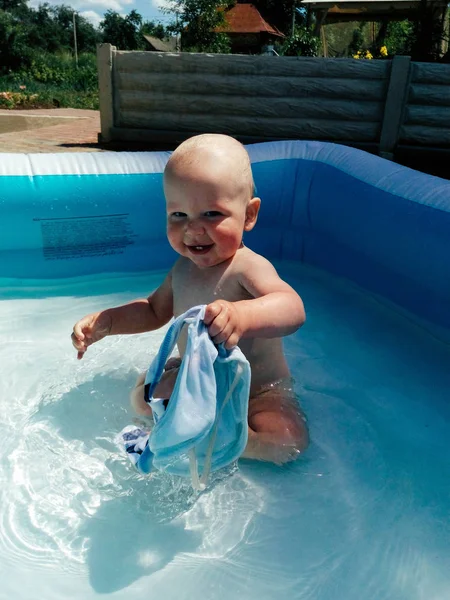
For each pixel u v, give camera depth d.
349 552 1.42
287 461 1.72
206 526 1.49
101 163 3.24
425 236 2.62
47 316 2.76
